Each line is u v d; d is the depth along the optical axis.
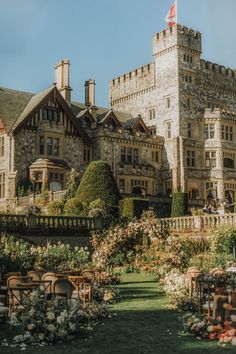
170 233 26.53
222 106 60.09
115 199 37.78
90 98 54.53
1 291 14.18
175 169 53.78
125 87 62.41
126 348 9.69
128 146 52.47
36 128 45.78
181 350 9.45
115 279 21.50
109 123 52.75
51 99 47.12
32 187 43.81
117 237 25.45
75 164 48.34
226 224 30.03
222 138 55.81
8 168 43.91
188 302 14.26
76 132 48.84
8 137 44.28
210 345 9.84
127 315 13.46
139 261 25.50
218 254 25.80
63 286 12.30
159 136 55.66
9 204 42.41
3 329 11.79
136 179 52.12
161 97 56.94
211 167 55.41
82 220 30.34
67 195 38.88
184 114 55.06
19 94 50.12
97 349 9.64
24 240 27.33
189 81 56.31
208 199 51.25
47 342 10.25
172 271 20.48
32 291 11.95
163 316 13.27
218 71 60.12
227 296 11.32
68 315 10.74
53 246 25.09
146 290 18.86
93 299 15.23
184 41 56.22
